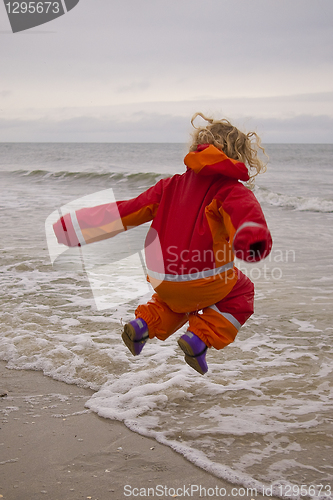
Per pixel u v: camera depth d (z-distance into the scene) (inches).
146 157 1685.5
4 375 136.8
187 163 89.4
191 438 102.3
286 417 110.9
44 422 110.2
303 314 187.6
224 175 88.4
